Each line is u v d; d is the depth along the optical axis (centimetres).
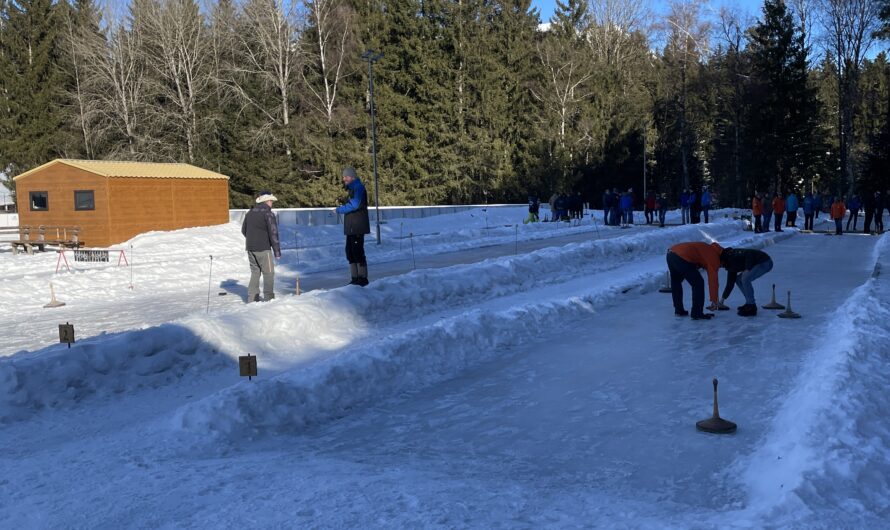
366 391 660
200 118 5325
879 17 4884
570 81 6112
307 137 5394
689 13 6506
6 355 822
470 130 6100
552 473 459
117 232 2598
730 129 6912
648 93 6706
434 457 497
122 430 571
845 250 2159
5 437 557
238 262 1838
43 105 5528
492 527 357
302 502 393
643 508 395
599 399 634
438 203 5969
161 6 5256
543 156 6044
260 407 574
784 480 413
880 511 374
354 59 5566
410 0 5934
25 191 2698
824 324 948
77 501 400
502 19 6231
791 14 5944
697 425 544
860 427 490
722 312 1066
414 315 1091
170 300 1307
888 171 4644
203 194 2941
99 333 969
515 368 756
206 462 481
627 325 978
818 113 6184
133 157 5056
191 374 752
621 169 6353
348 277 1636
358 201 1158
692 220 3338
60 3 5644
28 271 1795
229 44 5484
